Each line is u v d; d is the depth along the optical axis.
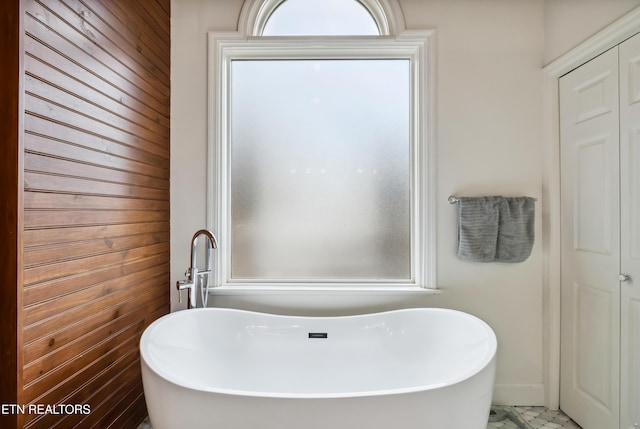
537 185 1.88
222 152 1.96
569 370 1.73
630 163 1.37
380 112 1.99
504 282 1.88
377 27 1.99
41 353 1.08
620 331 1.42
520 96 1.88
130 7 1.56
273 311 1.92
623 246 1.41
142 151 1.66
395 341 1.74
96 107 1.33
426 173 1.90
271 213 2.01
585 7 1.56
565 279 1.76
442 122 1.89
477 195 1.88
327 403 1.02
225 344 1.73
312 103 2.00
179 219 1.94
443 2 1.89
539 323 1.87
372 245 2.00
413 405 1.05
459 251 1.83
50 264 1.11
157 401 1.12
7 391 0.98
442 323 1.69
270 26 1.99
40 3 1.06
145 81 1.68
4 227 0.98
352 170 1.99
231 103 2.00
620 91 1.42
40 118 1.06
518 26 1.88
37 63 1.05
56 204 1.14
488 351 1.32
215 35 1.90
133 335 1.60
